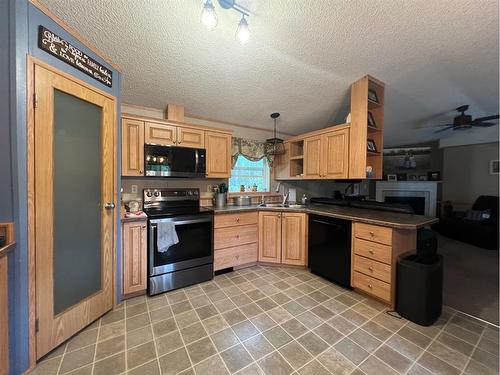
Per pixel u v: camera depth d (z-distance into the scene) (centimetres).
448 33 185
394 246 197
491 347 153
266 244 301
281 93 285
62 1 153
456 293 231
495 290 238
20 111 126
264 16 172
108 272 192
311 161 326
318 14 170
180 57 214
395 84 276
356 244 227
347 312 195
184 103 289
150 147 250
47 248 143
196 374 130
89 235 176
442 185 566
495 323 181
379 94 276
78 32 170
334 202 336
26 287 130
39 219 138
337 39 196
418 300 177
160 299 217
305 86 272
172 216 234
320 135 312
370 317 188
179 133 272
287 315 190
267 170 396
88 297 174
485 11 161
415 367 135
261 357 143
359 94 260
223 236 274
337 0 157
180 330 170
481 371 133
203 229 256
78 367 135
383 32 186
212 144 296
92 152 178
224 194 326
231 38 195
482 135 488
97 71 178
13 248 124
